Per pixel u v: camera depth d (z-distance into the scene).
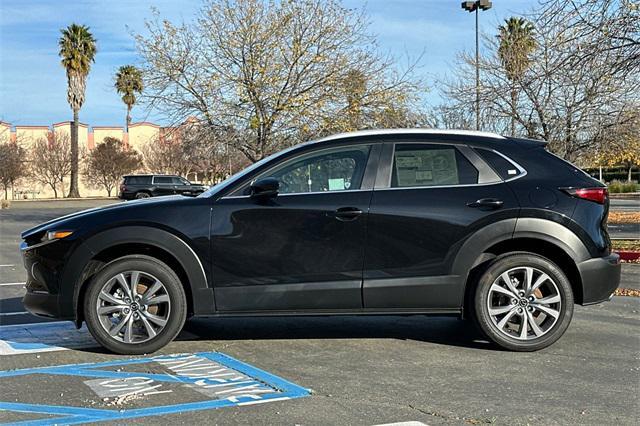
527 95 17.38
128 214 5.82
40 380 5.08
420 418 4.25
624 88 14.40
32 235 5.99
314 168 6.02
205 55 18.47
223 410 4.39
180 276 5.95
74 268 5.76
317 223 5.81
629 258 11.98
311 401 4.57
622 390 4.85
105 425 4.13
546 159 6.09
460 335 6.56
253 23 18.19
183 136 19.33
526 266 5.84
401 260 5.84
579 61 12.27
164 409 4.41
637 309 7.90
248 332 6.72
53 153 58.94
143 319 5.77
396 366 5.46
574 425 4.16
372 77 19.20
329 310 5.84
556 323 5.86
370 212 5.82
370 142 6.09
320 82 18.61
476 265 5.86
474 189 5.91
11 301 8.79
